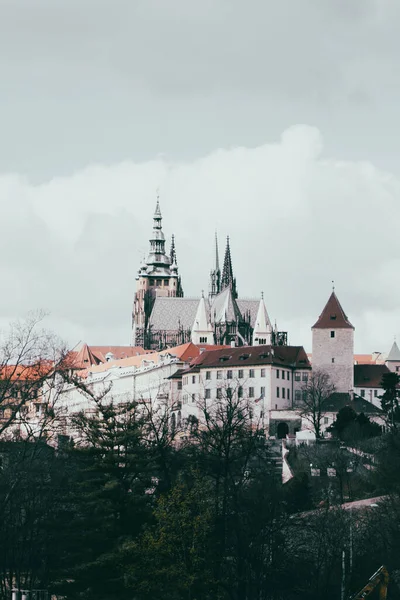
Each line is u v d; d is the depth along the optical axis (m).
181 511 196.12
